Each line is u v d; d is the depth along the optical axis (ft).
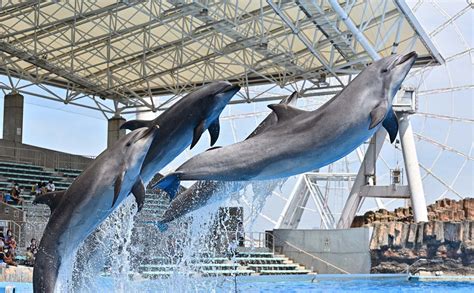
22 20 96.63
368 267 98.89
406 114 112.98
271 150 28.63
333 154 28.50
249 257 98.58
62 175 128.57
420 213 107.04
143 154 29.04
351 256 100.22
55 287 29.86
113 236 38.17
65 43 112.47
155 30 108.37
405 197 110.42
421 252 94.73
